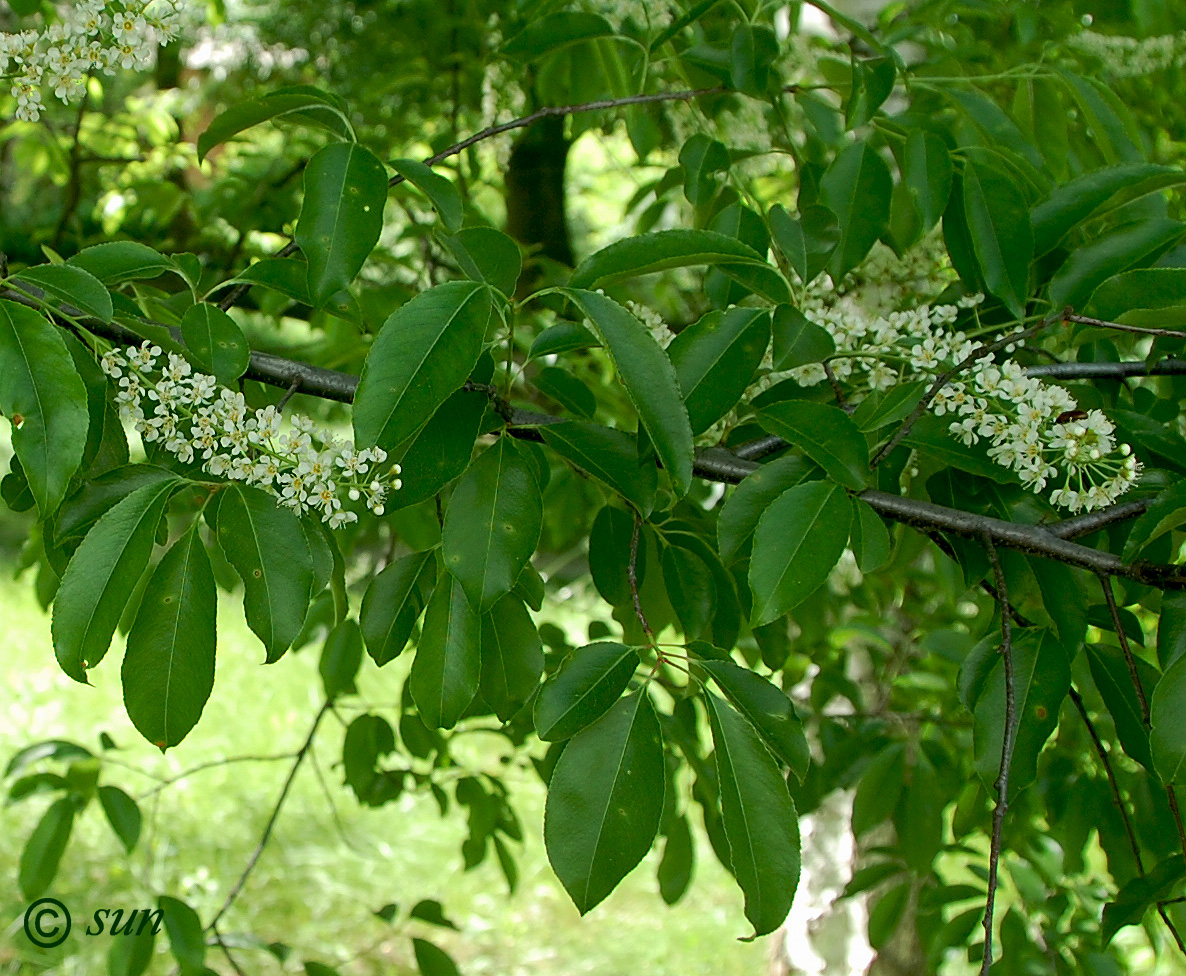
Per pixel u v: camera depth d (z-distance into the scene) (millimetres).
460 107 1812
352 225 710
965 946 1111
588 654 654
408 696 1150
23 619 3904
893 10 1261
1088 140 1241
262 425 696
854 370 890
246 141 1566
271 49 2123
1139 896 746
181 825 2664
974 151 906
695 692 850
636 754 640
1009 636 716
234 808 2777
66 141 1776
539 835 2854
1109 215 925
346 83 1947
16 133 1773
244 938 1125
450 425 710
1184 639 722
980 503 829
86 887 2336
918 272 1029
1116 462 750
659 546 885
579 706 644
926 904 1130
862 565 723
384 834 2773
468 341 656
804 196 985
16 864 2352
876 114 907
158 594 655
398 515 1082
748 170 1221
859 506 732
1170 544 826
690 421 748
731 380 754
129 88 2129
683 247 726
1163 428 816
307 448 695
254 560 672
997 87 1251
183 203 1715
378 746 1194
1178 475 813
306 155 1708
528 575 820
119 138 1836
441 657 707
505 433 725
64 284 682
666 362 674
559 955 2436
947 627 1369
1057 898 1151
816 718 1301
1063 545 753
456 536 695
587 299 681
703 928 2557
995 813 689
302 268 766
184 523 1227
